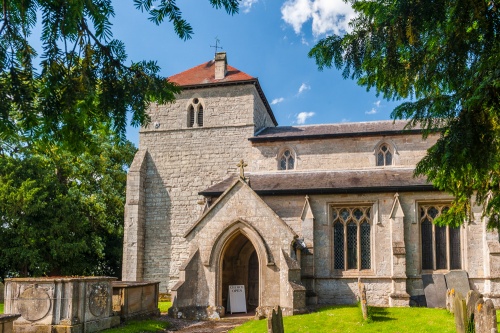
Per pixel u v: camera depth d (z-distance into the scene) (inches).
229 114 1139.3
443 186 432.8
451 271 821.9
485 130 303.1
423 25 305.0
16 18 216.7
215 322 733.3
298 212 916.0
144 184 1143.0
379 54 332.5
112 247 1514.5
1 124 209.9
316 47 343.3
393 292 833.5
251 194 789.9
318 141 1061.1
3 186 1192.8
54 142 240.8
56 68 219.8
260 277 755.4
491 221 491.2
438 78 334.0
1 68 208.2
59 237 1227.9
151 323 678.5
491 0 288.7
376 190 877.8
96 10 212.2
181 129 1155.9
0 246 1192.8
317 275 876.6
